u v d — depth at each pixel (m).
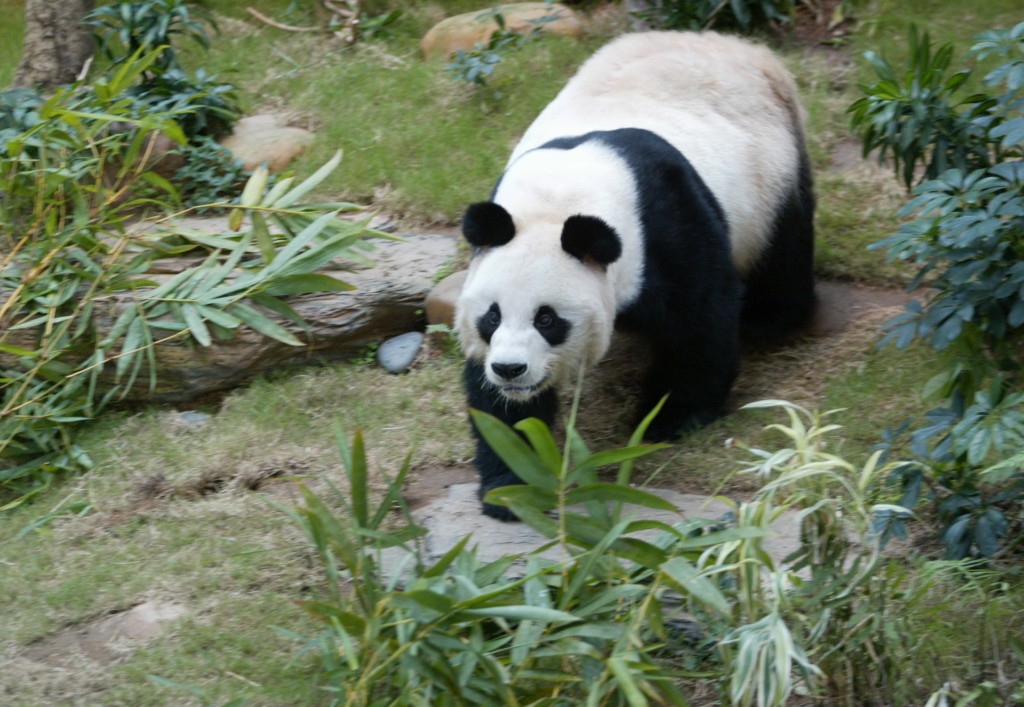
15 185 9.60
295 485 8.54
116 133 11.23
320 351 9.77
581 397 9.22
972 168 8.91
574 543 5.75
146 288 9.54
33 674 6.75
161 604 7.32
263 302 9.35
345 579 7.39
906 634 6.00
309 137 12.27
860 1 13.52
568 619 5.22
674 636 6.53
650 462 8.38
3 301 9.41
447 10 14.77
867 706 6.07
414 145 11.96
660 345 8.38
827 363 9.32
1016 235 7.45
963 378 7.54
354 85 12.93
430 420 9.12
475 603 5.34
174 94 12.02
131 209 11.48
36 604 7.39
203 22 14.31
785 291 9.66
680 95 9.16
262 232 9.35
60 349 9.05
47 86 12.95
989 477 6.91
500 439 5.51
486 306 7.26
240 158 11.85
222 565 7.61
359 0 13.68
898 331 7.72
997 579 6.67
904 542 7.23
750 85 9.48
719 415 8.82
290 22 14.54
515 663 5.54
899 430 7.18
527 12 13.75
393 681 5.79
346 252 9.33
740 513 5.79
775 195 9.30
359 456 5.93
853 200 11.07
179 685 6.40
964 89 11.76
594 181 7.76
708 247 8.19
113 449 9.02
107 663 6.87
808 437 6.03
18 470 8.84
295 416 9.25
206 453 8.84
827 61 12.97
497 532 7.52
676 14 13.30
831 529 5.91
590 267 7.27
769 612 5.81
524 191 7.65
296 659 6.44
